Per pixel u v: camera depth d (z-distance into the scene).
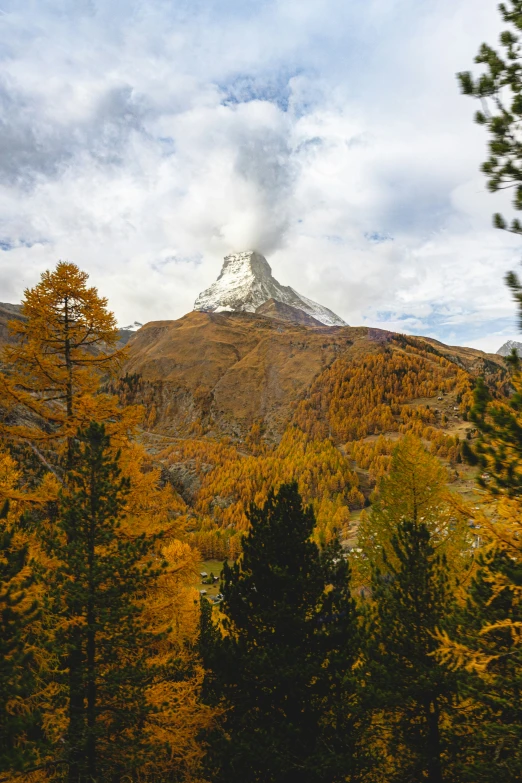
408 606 11.90
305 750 9.97
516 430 6.37
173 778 13.31
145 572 11.44
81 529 11.45
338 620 11.09
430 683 10.45
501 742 8.36
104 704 11.15
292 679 10.12
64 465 13.20
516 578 7.50
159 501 13.68
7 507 8.78
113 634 11.07
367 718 10.98
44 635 10.61
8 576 7.70
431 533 15.20
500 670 9.00
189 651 14.64
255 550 11.69
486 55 6.03
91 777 9.75
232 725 10.84
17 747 7.23
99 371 14.26
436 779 10.83
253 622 11.17
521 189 5.91
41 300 13.23
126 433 13.48
